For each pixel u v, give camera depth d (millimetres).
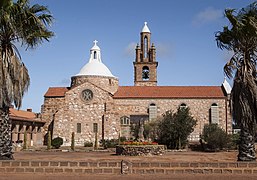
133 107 69812
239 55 23000
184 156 39625
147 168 19641
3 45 21734
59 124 68000
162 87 73688
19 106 22391
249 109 22109
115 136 67250
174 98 69812
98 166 19672
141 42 83312
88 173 19594
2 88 21188
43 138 69750
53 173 19578
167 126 55281
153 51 81812
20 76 22328
